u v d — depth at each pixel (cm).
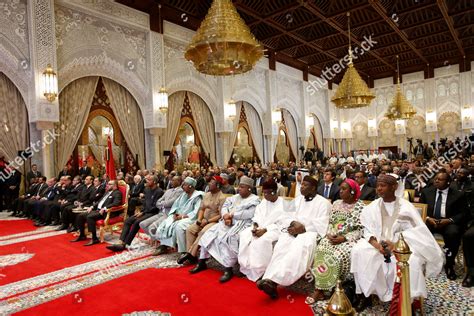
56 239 544
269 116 1472
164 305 290
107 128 933
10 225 664
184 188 460
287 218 350
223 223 382
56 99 771
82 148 880
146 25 977
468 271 321
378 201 308
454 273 342
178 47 1097
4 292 329
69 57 821
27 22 751
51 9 765
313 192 352
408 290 174
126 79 950
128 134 971
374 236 288
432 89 1864
